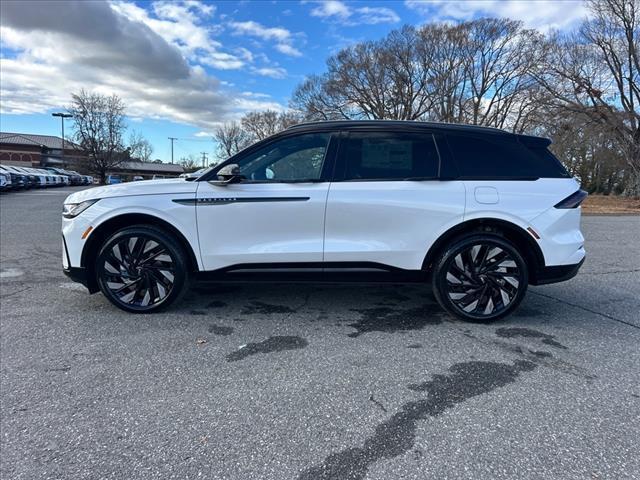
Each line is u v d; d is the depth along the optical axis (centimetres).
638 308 415
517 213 350
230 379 270
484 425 223
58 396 249
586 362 297
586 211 1795
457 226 354
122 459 197
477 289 365
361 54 3875
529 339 336
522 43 3475
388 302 425
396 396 251
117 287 380
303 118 4309
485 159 361
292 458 198
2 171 2541
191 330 349
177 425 222
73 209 374
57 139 8519
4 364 288
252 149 367
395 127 364
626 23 2711
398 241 356
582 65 2819
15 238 823
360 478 185
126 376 273
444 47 3659
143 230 366
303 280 368
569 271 361
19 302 418
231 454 200
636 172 2734
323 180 356
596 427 222
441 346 322
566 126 2823
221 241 362
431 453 201
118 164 6072
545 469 190
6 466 191
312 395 252
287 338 335
